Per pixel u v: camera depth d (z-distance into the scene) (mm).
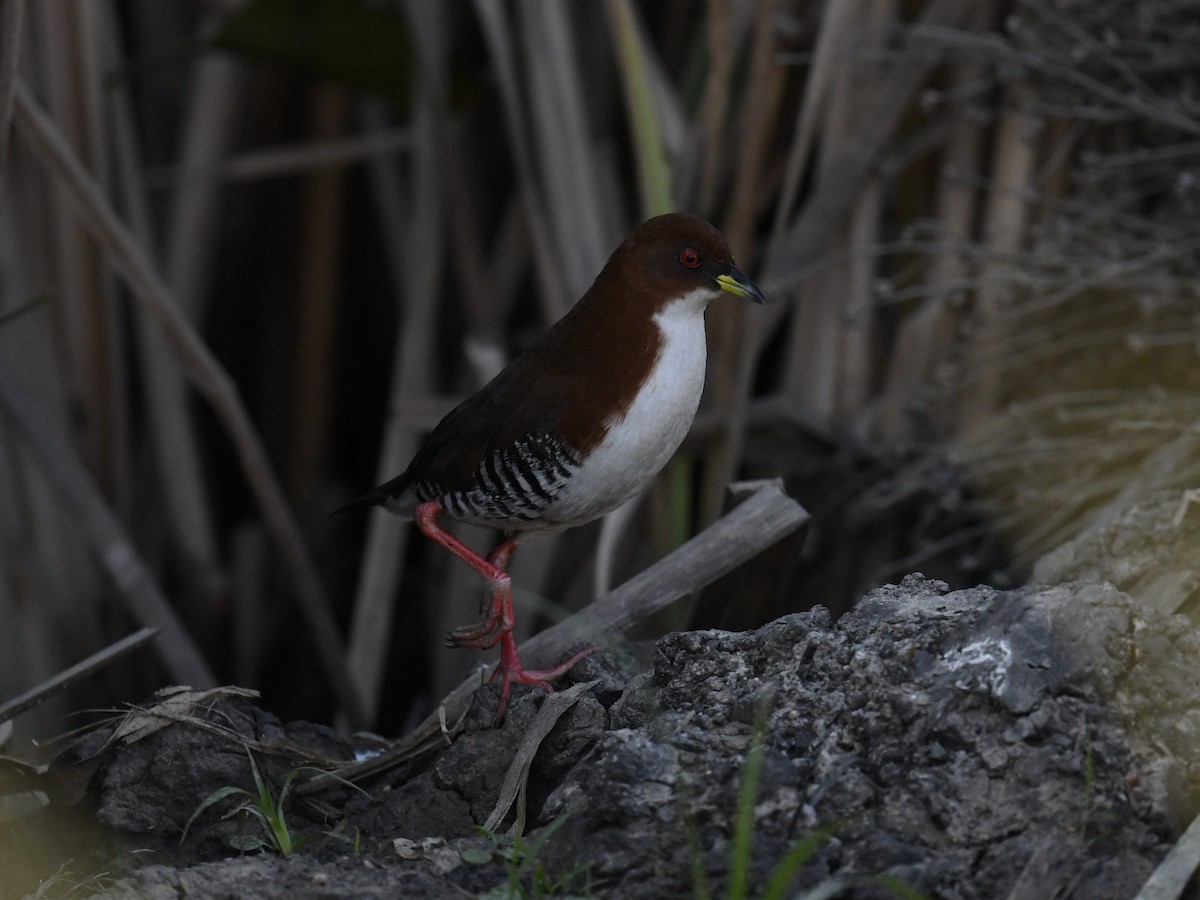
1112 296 10875
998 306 11078
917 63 10844
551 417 7207
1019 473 10891
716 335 11008
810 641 6188
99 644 11781
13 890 6426
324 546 13555
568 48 11070
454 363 13375
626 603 7633
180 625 12273
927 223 11141
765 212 12227
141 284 9750
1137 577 6934
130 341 12922
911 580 6664
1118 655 5680
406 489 8047
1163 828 5324
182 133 13023
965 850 5355
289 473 13719
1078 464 10594
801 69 11586
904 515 11516
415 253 12062
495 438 7324
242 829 6613
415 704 12734
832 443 11445
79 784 6750
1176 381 10680
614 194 11609
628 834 5570
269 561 13469
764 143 11578
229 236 13859
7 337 11211
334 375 13789
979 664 5715
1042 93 10953
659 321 7238
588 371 7191
